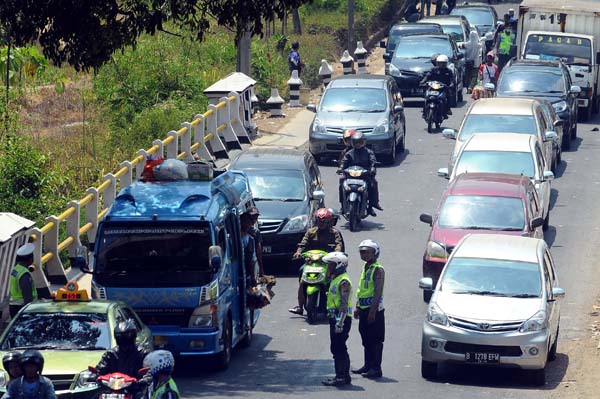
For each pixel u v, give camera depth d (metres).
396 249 66.25
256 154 67.75
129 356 34.50
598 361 48.31
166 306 44.59
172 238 45.12
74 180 75.94
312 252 53.94
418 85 111.44
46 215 64.31
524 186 62.19
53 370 37.16
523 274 47.69
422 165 88.12
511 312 45.19
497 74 119.62
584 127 107.94
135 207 45.88
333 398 42.00
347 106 89.12
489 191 60.88
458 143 79.06
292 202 63.25
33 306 40.72
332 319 43.31
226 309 46.06
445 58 101.69
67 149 85.62
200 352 44.50
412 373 46.16
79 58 49.09
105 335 39.31
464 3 174.75
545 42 111.56
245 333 49.53
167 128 88.88
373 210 73.44
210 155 85.50
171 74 102.25
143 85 100.31
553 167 86.62
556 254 65.69
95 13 48.12
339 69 138.00
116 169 78.88
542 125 82.81
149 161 49.25
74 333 39.38
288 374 45.53
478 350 44.53
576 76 109.94
